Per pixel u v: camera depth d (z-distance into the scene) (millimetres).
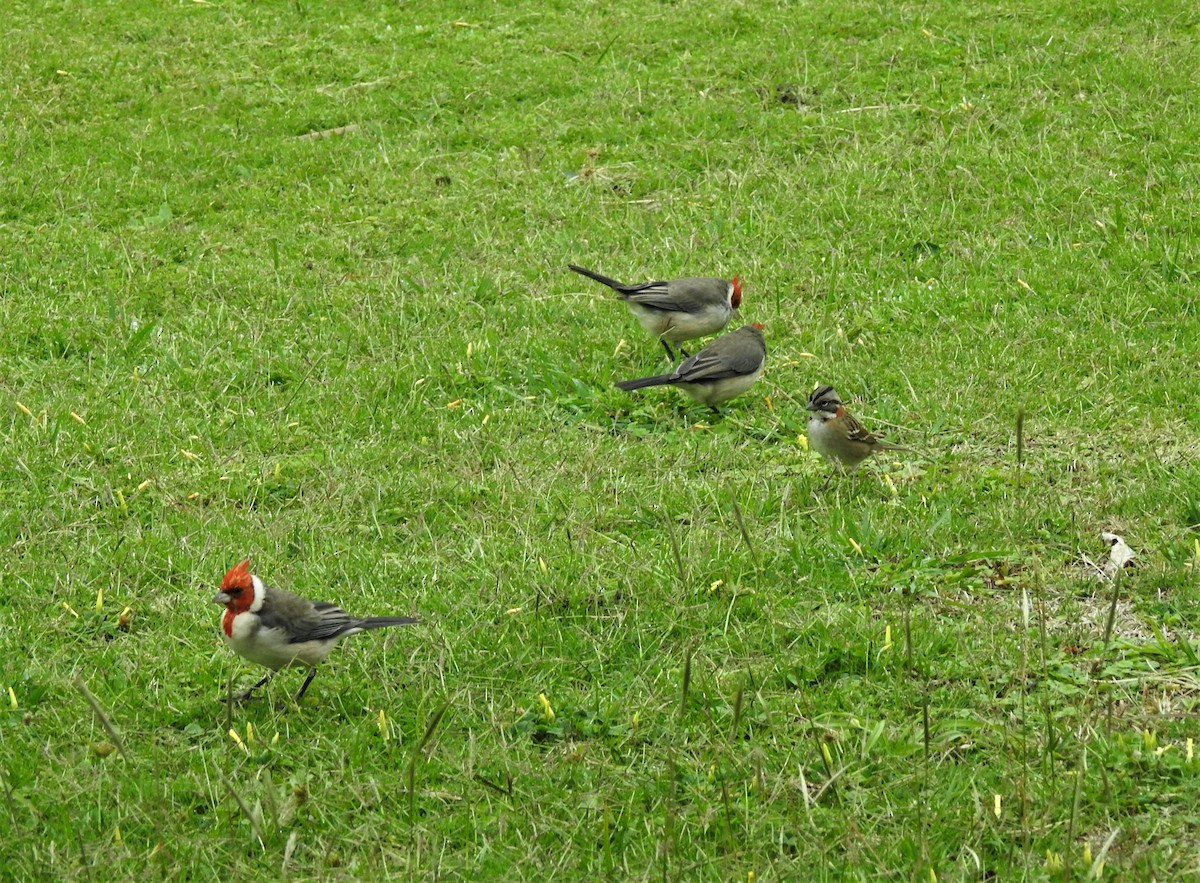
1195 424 13906
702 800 9094
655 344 16422
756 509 12727
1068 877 7941
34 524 12625
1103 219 18203
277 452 14117
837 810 8984
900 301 16891
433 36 24750
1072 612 11016
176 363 15695
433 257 18422
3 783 9148
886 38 23484
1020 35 23188
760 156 20500
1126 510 12414
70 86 22844
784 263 17938
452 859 8680
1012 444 13805
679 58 23422
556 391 15266
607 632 10992
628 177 20266
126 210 19672
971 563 11797
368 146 21391
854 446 13023
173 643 11008
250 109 22500
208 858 8664
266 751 9695
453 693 10344
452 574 11750
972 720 9719
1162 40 22766
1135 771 9164
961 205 18922
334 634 10133
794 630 10875
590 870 8594
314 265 18203
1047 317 16312
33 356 16141
